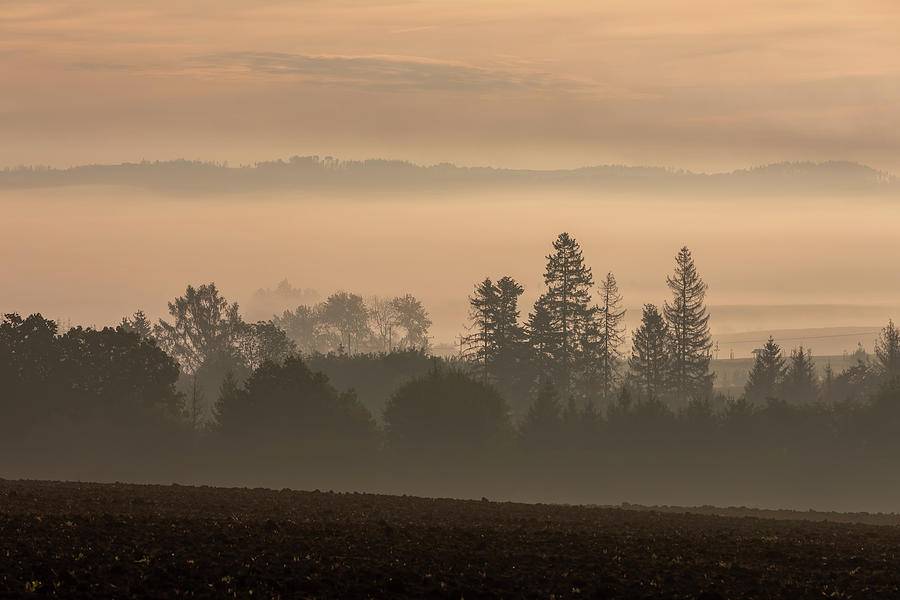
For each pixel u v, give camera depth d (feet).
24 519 323.16
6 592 231.50
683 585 259.39
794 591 256.11
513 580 259.39
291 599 237.04
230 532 314.35
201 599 233.14
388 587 248.73
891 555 317.63
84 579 242.78
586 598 247.09
